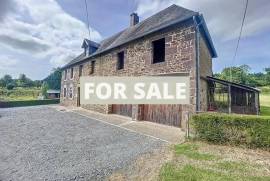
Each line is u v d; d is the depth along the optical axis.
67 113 15.38
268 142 5.16
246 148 5.45
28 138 7.64
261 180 3.67
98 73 16.08
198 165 4.40
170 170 4.15
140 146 6.32
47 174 4.44
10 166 4.93
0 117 13.97
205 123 6.18
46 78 43.91
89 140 7.28
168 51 9.79
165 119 9.95
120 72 13.15
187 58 8.87
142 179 3.98
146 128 9.20
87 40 18.59
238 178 3.75
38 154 5.79
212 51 13.71
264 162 4.53
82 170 4.62
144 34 10.97
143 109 11.38
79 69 20.19
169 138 7.20
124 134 8.11
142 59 11.32
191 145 5.93
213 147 5.67
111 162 5.07
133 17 16.70
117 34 18.55
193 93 8.47
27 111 17.69
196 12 8.44
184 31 9.11
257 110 10.74
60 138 7.60
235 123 5.66
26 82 61.75
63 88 24.97
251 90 9.96
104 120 11.70
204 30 10.09
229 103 9.79
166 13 12.09
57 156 5.61
